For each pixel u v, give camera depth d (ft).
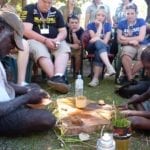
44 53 7.26
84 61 10.07
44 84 7.68
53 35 7.70
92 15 10.46
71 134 4.87
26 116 4.73
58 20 7.77
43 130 4.94
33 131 4.93
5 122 4.69
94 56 7.80
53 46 7.40
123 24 8.17
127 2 10.41
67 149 4.56
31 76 7.66
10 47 4.85
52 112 5.29
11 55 6.34
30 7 7.64
